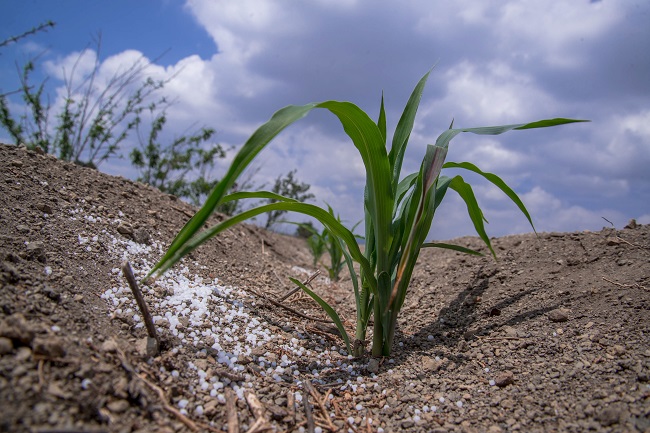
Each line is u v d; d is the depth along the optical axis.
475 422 0.35
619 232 0.66
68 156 1.08
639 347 0.40
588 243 0.65
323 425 0.35
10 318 0.28
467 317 0.55
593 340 0.42
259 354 0.43
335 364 0.45
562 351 0.42
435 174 0.36
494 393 0.38
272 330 0.50
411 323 0.57
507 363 0.42
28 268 0.38
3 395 0.24
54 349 0.28
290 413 0.35
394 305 0.46
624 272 0.54
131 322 0.37
